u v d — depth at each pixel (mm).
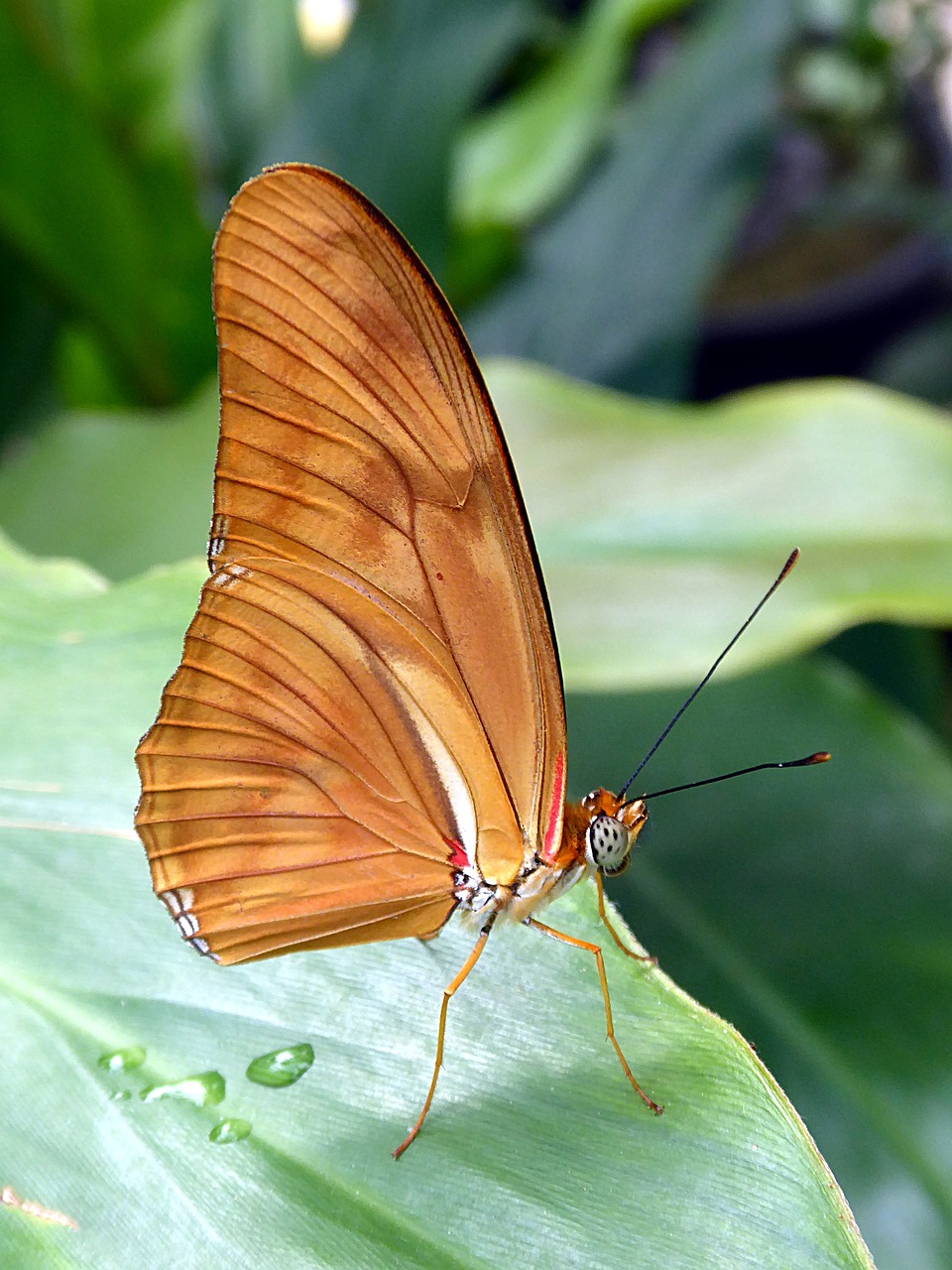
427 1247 268
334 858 280
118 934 281
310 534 275
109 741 289
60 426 352
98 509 338
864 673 452
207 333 430
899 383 616
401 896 281
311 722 278
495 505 274
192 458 341
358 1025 278
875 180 622
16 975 279
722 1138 270
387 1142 272
